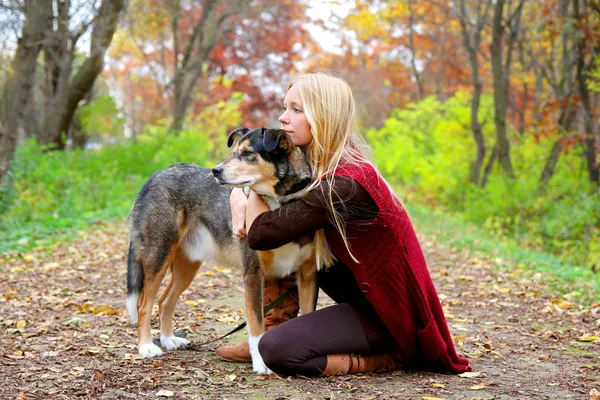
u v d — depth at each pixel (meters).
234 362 3.99
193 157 17.88
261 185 3.64
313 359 3.57
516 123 20.56
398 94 33.16
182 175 4.34
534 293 6.77
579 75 12.34
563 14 13.96
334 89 3.58
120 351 4.22
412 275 3.48
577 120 15.53
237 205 3.81
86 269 7.77
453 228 14.25
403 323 3.50
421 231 13.35
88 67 17.59
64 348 4.25
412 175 20.73
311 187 3.46
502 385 3.50
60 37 14.46
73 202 12.44
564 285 7.25
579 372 3.85
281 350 3.54
